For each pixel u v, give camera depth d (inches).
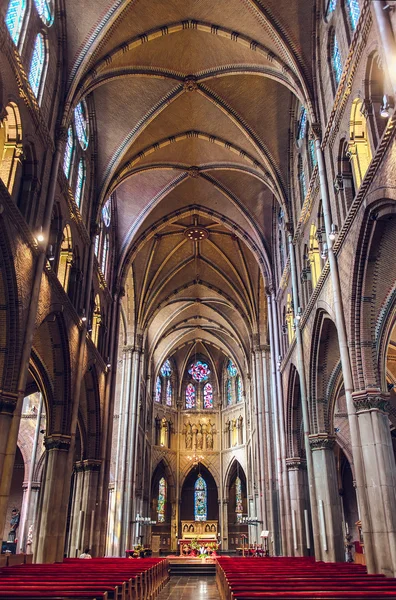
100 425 991.6
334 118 642.2
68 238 787.4
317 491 753.6
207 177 1171.9
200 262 1507.1
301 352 834.8
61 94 726.5
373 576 414.6
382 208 494.3
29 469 1291.8
